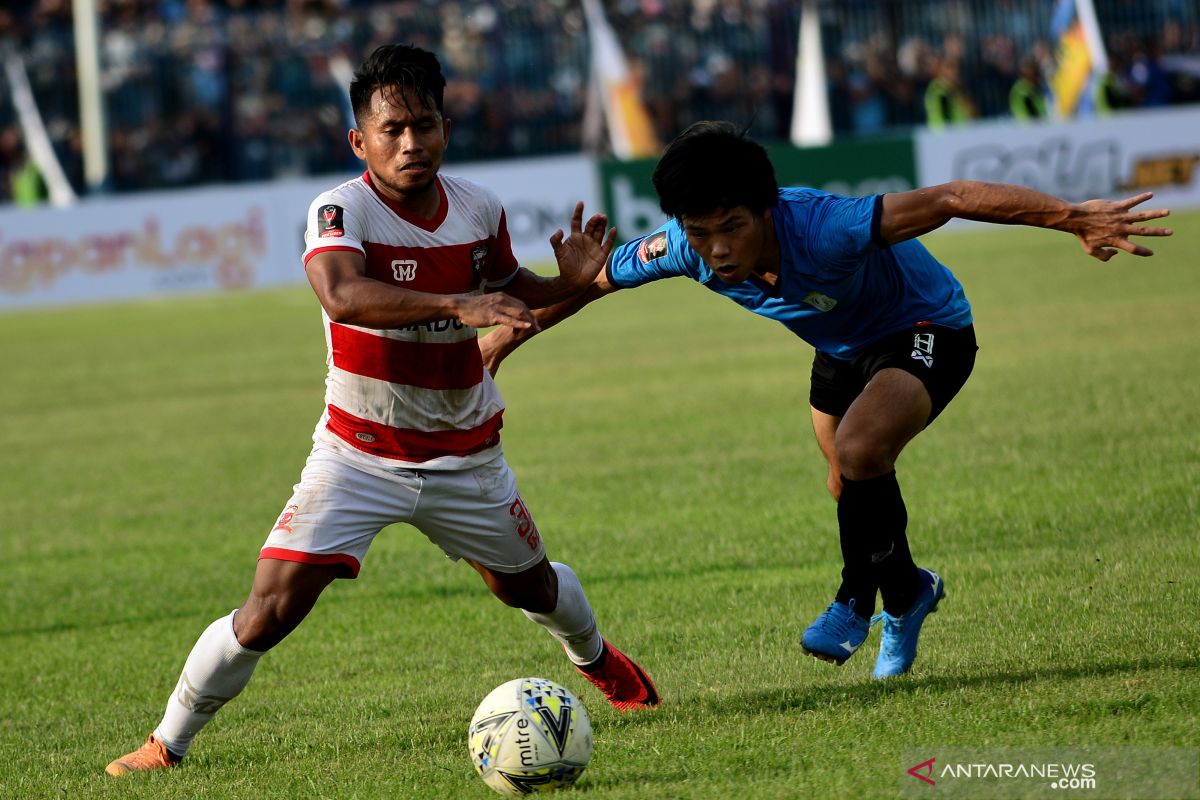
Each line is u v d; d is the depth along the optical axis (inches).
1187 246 2913.4
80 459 1578.5
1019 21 4256.9
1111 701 565.9
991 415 1357.0
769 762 540.4
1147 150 3700.8
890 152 3663.9
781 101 4306.1
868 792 498.0
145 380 2239.2
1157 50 4239.7
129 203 3671.3
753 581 884.0
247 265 3757.4
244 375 2225.6
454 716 663.8
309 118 4239.7
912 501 1052.5
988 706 580.1
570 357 2176.4
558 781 529.0
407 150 554.9
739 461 1279.5
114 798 572.7
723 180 570.9
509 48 4320.9
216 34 4291.3
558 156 4271.7
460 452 598.2
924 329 649.6
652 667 726.5
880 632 776.9
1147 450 1126.4
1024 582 804.0
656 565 946.1
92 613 954.1
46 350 2731.3
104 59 4212.6
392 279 573.9
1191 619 689.6
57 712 743.7
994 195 560.4
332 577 592.4
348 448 593.0
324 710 699.4
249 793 564.4
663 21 4352.9
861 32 4293.8
